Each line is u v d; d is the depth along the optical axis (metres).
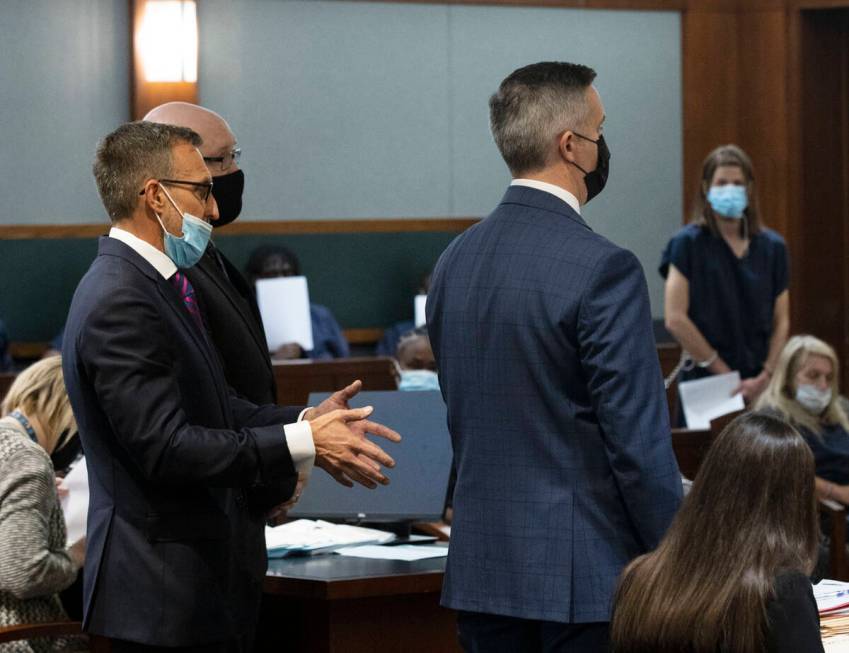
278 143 11.14
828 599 4.02
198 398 3.90
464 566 3.70
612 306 3.48
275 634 5.11
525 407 3.60
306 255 11.15
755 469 3.10
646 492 3.41
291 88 11.16
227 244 10.94
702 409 8.00
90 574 3.88
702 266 8.79
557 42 11.84
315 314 10.13
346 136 11.31
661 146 12.20
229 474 3.75
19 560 4.63
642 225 12.19
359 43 11.31
